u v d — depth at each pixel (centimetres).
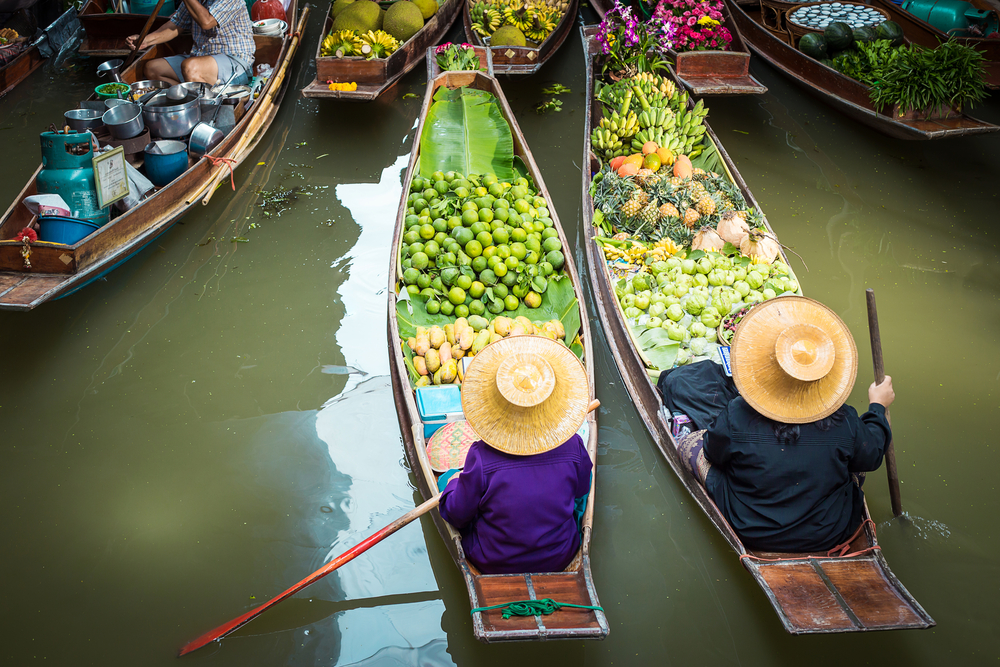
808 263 596
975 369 498
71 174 525
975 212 664
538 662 335
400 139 762
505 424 308
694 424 417
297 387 480
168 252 590
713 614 353
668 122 651
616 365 486
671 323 481
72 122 617
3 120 773
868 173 720
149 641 339
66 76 870
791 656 335
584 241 613
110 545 381
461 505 316
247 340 515
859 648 337
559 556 327
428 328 464
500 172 638
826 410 326
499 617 299
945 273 589
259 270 579
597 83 777
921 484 415
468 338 457
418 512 336
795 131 788
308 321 534
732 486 359
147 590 361
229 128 697
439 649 339
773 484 338
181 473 421
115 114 625
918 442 442
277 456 434
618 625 349
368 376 491
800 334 324
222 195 660
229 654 334
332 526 395
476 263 498
